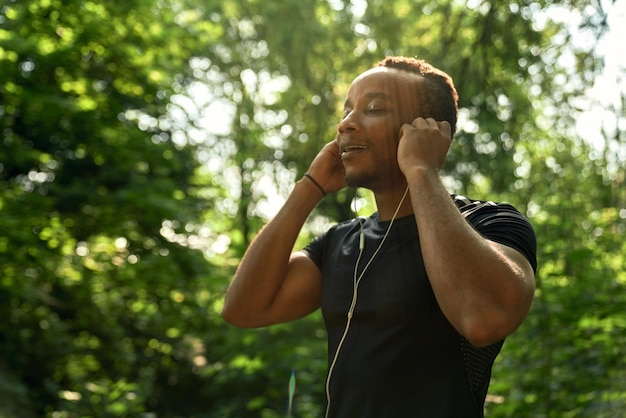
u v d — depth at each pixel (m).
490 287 1.41
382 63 1.78
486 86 5.00
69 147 10.59
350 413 1.55
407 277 1.55
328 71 13.32
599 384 4.78
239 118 15.57
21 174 10.51
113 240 11.16
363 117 1.69
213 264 11.48
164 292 10.85
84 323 11.30
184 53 12.17
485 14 4.79
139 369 12.02
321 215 9.18
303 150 13.52
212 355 8.85
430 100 1.68
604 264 5.19
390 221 1.67
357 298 1.59
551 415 4.87
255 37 15.29
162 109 11.55
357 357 1.56
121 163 10.79
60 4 9.68
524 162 5.85
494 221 1.59
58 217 10.38
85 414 8.46
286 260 1.83
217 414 8.43
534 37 4.71
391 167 1.67
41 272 10.31
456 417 1.48
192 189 12.63
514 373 5.03
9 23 9.71
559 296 4.93
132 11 10.62
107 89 11.13
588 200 5.35
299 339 6.62
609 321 4.92
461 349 1.52
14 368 9.69
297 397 6.75
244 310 1.83
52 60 9.58
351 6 12.84
